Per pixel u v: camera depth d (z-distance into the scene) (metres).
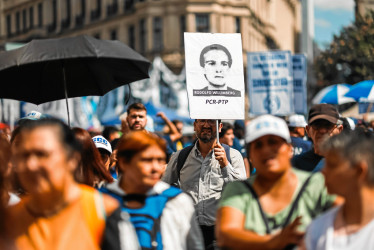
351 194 3.04
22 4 58.84
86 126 20.28
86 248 3.15
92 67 6.60
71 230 3.16
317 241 3.12
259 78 13.59
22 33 58.56
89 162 5.07
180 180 6.54
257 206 3.81
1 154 3.76
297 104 14.38
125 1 47.41
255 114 13.62
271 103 13.56
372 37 34.34
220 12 43.44
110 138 10.89
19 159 3.20
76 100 20.30
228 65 6.68
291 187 3.83
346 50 35.34
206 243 6.30
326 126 5.46
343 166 3.04
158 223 3.94
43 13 56.22
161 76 27.42
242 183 3.92
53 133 3.20
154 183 3.99
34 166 3.14
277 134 3.72
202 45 6.66
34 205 3.20
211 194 6.33
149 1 44.47
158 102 27.14
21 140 3.20
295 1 72.38
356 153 3.02
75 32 52.69
